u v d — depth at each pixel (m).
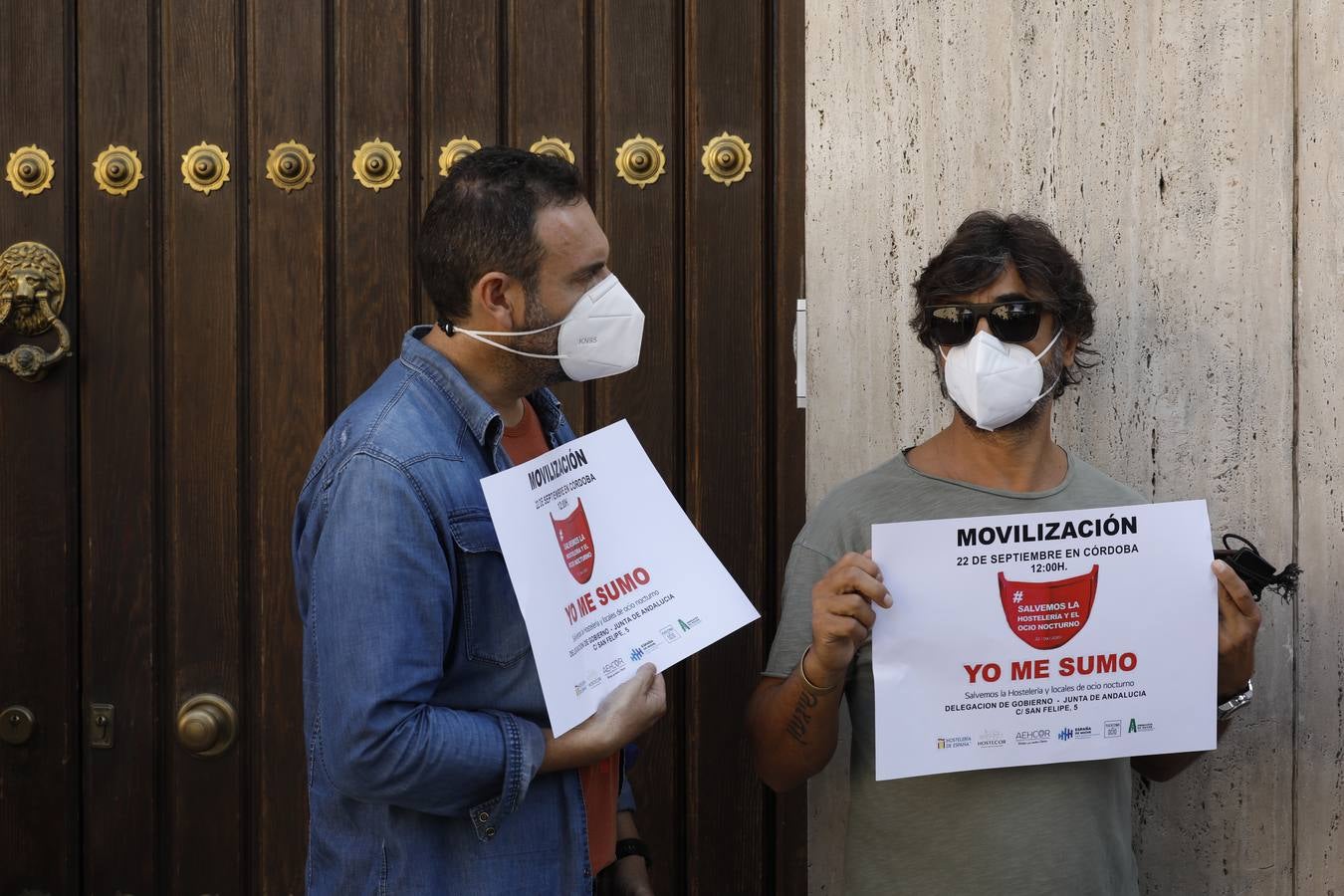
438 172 2.19
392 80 2.18
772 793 2.22
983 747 1.56
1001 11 2.06
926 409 2.11
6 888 2.22
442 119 2.19
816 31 2.10
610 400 2.20
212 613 2.21
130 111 2.19
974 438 1.70
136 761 2.21
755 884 2.21
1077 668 1.56
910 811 1.62
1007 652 1.56
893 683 1.55
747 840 2.21
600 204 2.19
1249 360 2.06
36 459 2.21
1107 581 1.56
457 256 1.43
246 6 2.19
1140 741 1.58
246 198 2.20
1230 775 2.09
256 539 2.21
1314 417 2.05
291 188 2.19
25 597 2.21
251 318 2.20
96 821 2.22
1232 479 2.07
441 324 1.50
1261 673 2.07
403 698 1.30
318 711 1.46
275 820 2.21
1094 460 2.10
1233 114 2.03
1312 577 2.06
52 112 2.20
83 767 2.22
